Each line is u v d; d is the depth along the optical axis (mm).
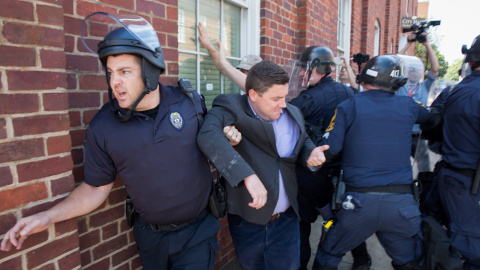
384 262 2777
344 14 5926
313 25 3738
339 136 1935
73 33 1401
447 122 2043
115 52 1108
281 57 3326
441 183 2084
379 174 1842
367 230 1877
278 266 1786
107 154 1273
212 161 1300
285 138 1702
